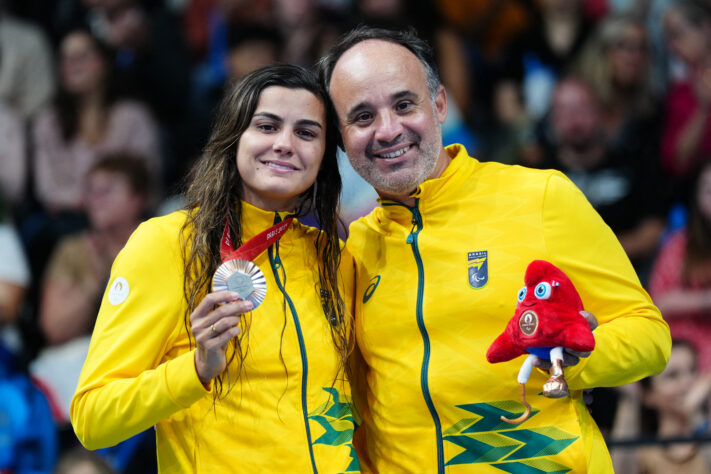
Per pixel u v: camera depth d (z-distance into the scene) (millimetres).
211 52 13719
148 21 13633
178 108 13602
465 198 6039
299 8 13578
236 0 13891
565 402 5762
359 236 6457
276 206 5938
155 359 5605
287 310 5730
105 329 5492
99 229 13023
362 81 5859
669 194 13016
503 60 13695
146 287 5516
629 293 5750
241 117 5781
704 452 10898
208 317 4895
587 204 5871
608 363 5395
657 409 11438
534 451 5684
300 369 5641
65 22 13500
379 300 6098
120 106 13344
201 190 5887
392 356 5980
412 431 5887
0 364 12117
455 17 13867
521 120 13500
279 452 5496
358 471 5746
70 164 13133
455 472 5773
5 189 13039
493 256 5828
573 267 5707
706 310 12234
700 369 11781
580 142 13281
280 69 5871
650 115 13383
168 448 5699
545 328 4820
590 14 13883
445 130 13328
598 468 5801
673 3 13883
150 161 13320
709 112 13062
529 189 5914
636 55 13430
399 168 5902
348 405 5898
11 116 13180
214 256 5695
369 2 13734
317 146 5836
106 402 5242
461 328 5816
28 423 11883
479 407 5742
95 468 11531
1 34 13266
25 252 12805
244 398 5547
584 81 13438
